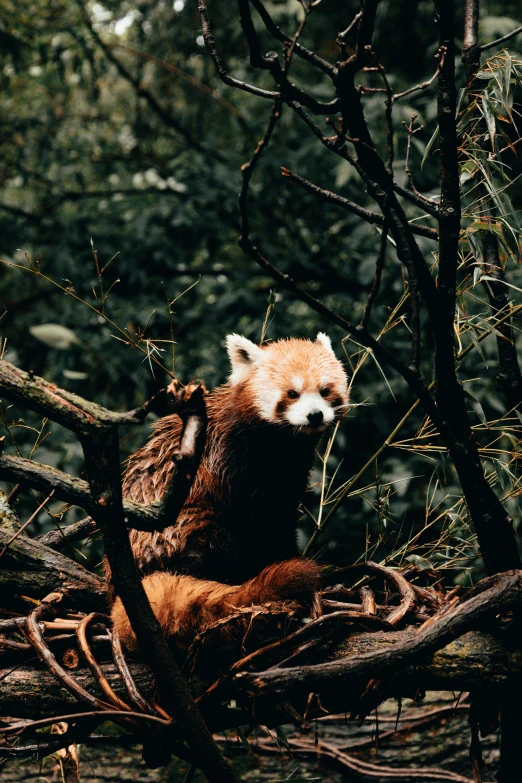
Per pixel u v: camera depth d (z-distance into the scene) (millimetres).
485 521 2361
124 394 6727
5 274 7074
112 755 3891
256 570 3213
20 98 7406
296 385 3539
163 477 3025
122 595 2004
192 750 2000
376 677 2062
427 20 7375
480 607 2119
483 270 2701
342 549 5582
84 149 7535
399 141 6047
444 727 3930
